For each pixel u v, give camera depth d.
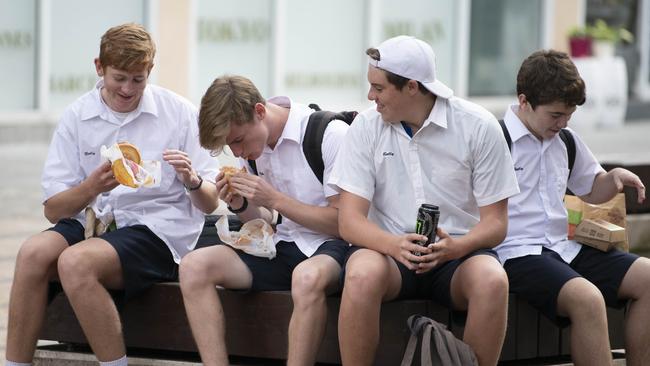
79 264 11.84
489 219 11.78
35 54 32.06
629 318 12.38
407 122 11.93
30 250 12.14
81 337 12.88
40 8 31.81
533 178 12.75
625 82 43.53
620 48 45.66
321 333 11.65
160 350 12.95
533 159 12.73
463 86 40.50
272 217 12.94
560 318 12.30
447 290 11.73
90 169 12.80
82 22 32.59
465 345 11.20
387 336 11.95
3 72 31.75
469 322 11.30
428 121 11.81
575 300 11.84
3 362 14.15
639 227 18.42
